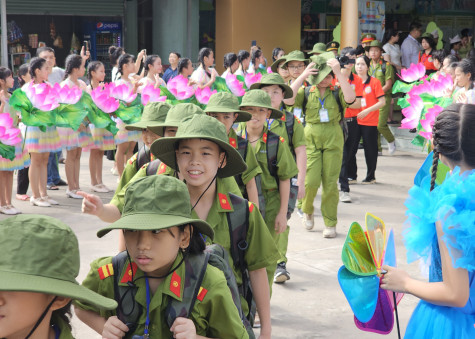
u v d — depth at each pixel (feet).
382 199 27.66
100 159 28.45
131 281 7.07
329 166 21.02
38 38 52.60
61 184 29.84
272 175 14.20
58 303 5.70
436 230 7.64
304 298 16.33
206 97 25.71
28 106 22.18
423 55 42.45
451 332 7.91
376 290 8.13
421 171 9.12
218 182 9.16
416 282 7.84
